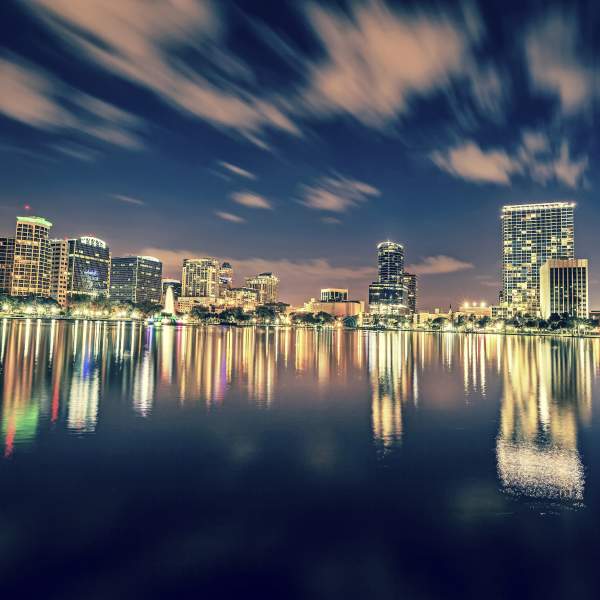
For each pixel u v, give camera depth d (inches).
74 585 384.8
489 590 387.9
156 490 569.3
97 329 6102.4
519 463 687.1
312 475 629.9
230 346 3558.1
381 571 410.9
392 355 3097.9
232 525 485.1
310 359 2583.7
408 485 597.6
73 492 558.3
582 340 7401.6
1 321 7824.8
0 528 469.4
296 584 391.2
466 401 1230.3
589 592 387.2
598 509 528.7
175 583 390.3
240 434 836.0
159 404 1098.7
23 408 1011.3
